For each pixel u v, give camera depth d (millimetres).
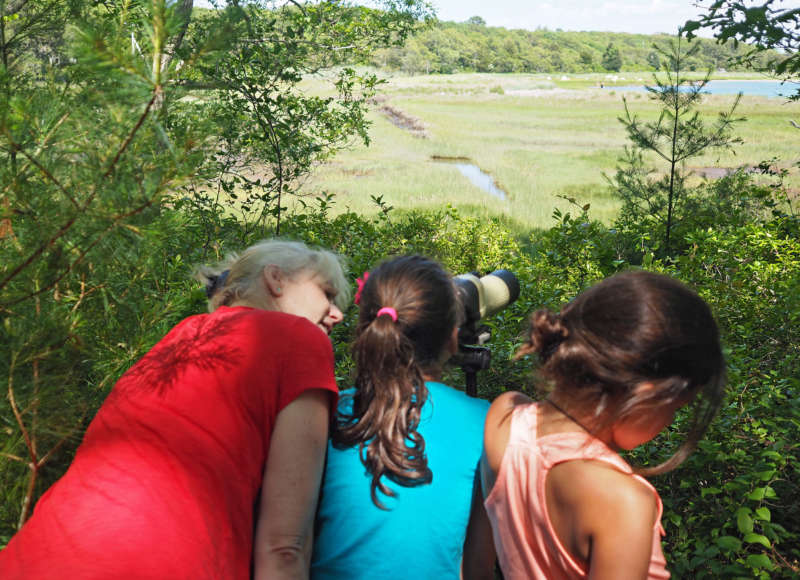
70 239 1324
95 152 1291
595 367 1123
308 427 1412
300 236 6340
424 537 1386
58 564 1175
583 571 1146
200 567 1220
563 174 23312
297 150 6883
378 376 1440
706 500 2643
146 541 1203
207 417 1362
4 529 1505
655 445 3002
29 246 1345
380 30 7512
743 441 2951
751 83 124312
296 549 1354
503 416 1343
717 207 8891
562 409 1211
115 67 1196
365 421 1444
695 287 5359
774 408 3266
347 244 6801
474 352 1765
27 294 1360
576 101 66562
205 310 3172
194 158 1321
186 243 4910
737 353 3896
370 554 1384
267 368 1430
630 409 1101
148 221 1350
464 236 7535
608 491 1091
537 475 1181
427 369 1520
